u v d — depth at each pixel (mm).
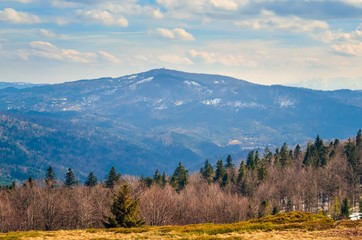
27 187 191250
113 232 83938
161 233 79125
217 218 183250
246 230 79875
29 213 167125
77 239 74125
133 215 104250
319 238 65500
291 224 83125
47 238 76188
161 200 174500
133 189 195750
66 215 173375
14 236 78562
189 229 82750
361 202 187250
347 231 70562
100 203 179250
